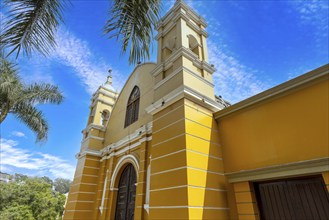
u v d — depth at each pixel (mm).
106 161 11352
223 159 6070
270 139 5117
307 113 4613
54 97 9445
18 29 3334
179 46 7199
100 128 13031
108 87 15109
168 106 6461
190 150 5254
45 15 3467
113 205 9383
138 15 3652
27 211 22672
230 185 5633
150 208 5469
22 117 9047
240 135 5875
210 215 4801
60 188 69438
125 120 11227
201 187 4980
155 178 5750
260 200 5039
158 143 6223
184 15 8000
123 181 9688
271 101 5418
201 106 6391
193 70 6988
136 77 11688
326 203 3998
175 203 4797
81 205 10367
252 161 5301
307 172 4141
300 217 4277
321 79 4539
